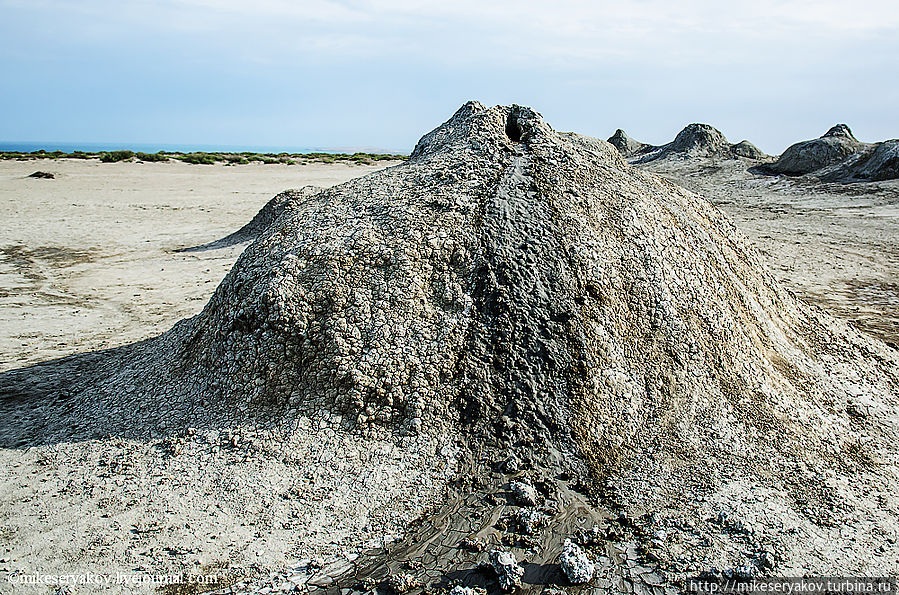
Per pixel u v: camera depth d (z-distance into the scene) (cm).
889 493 601
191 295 1287
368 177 893
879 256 1777
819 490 594
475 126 905
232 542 501
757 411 686
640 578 480
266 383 650
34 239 1836
